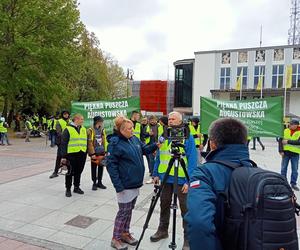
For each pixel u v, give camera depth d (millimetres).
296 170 7664
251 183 1607
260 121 7395
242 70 42219
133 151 4082
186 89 53531
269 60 44750
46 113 31859
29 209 5574
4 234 4449
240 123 1920
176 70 54500
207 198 1646
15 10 22156
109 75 48656
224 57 46938
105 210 5578
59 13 22562
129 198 4098
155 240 4277
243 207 1564
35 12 21219
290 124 7891
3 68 21312
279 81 44344
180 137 3895
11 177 8312
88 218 5156
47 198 6297
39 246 4082
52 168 9797
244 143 1875
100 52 41531
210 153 1910
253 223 1536
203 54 47812
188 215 1646
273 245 1496
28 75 21906
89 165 10508
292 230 1553
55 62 21703
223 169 1757
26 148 15938
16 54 21188
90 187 7316
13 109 30359
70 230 4641
